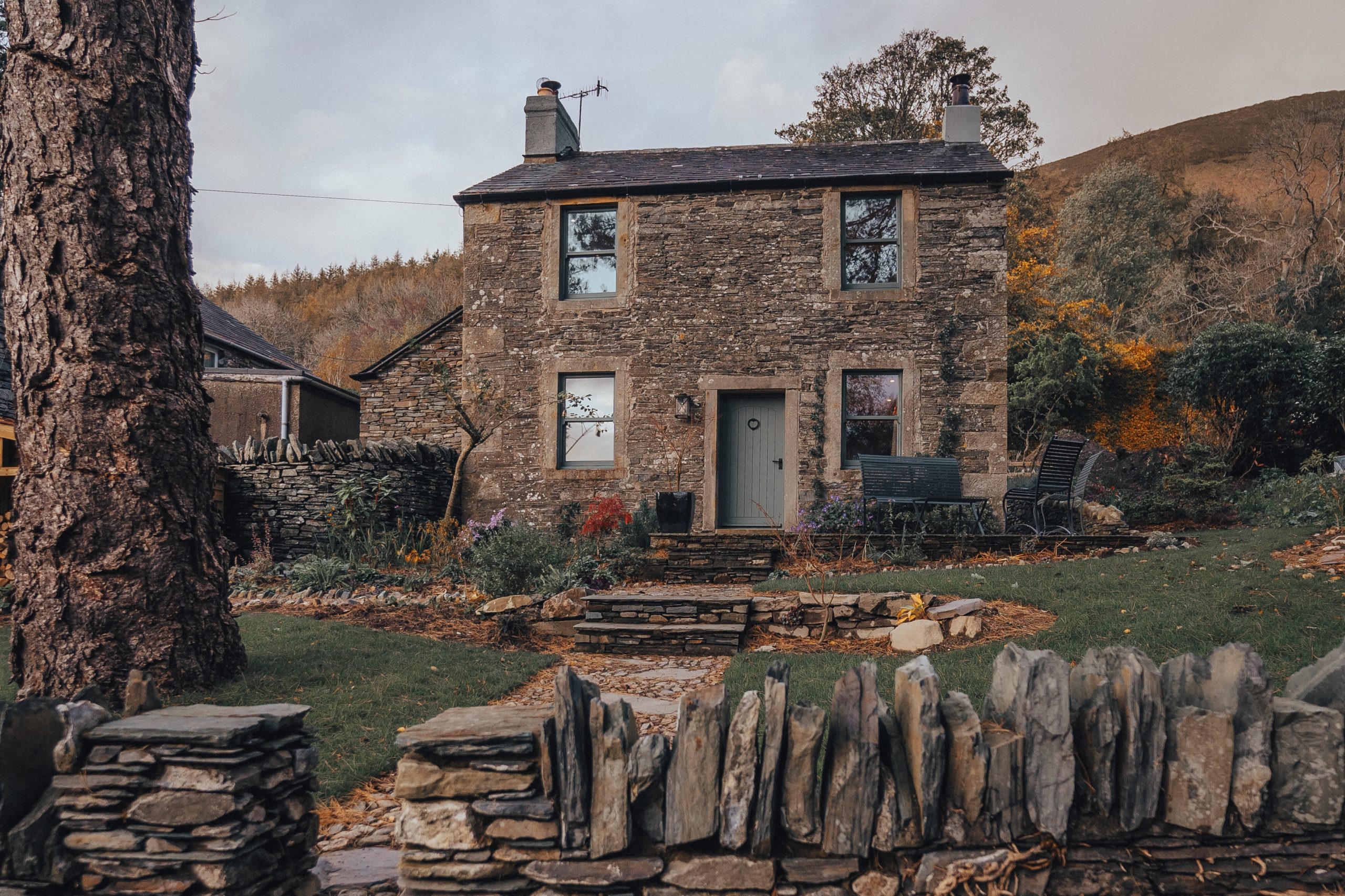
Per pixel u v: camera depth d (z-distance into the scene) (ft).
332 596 25.76
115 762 7.10
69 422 14.33
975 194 35.86
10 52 14.48
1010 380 63.05
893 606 21.08
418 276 155.74
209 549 15.48
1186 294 86.79
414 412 40.24
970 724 6.92
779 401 37.42
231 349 55.93
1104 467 47.06
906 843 6.81
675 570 28.94
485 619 24.02
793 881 6.78
